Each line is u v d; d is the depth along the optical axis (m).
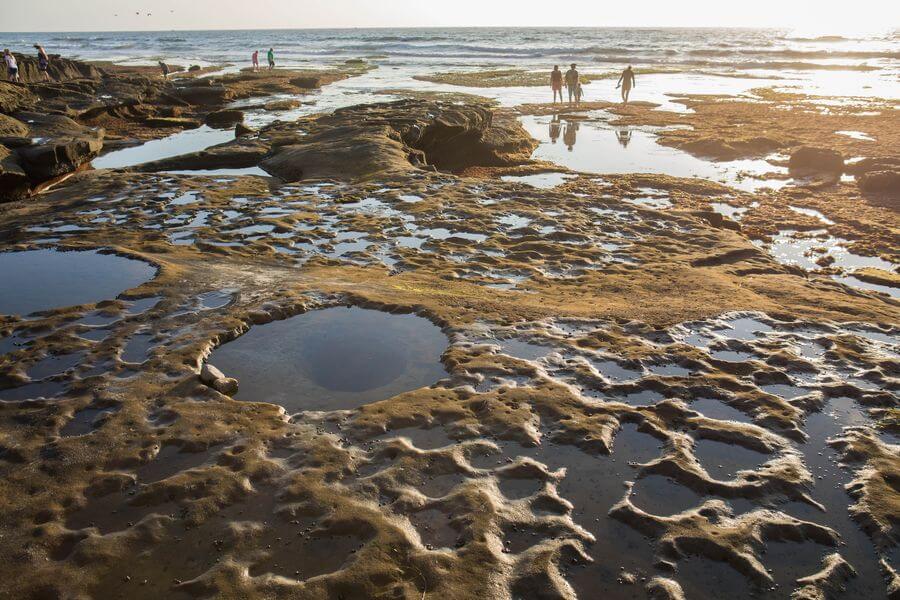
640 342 6.41
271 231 10.30
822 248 10.88
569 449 4.82
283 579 3.64
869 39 99.56
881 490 4.33
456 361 6.04
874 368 5.86
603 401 5.43
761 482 4.46
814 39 100.06
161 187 13.54
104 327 6.83
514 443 4.88
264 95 35.34
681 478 4.50
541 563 3.76
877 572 3.73
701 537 3.96
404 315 7.11
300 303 7.29
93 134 17.59
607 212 11.52
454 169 17.77
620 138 21.62
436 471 4.56
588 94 34.22
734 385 5.61
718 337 6.54
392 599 3.50
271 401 5.52
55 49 105.00
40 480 4.49
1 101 19.23
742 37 110.94
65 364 6.09
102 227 10.66
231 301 7.41
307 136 18.47
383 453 4.74
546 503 4.27
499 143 19.47
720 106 28.36
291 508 4.20
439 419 5.16
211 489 4.37
